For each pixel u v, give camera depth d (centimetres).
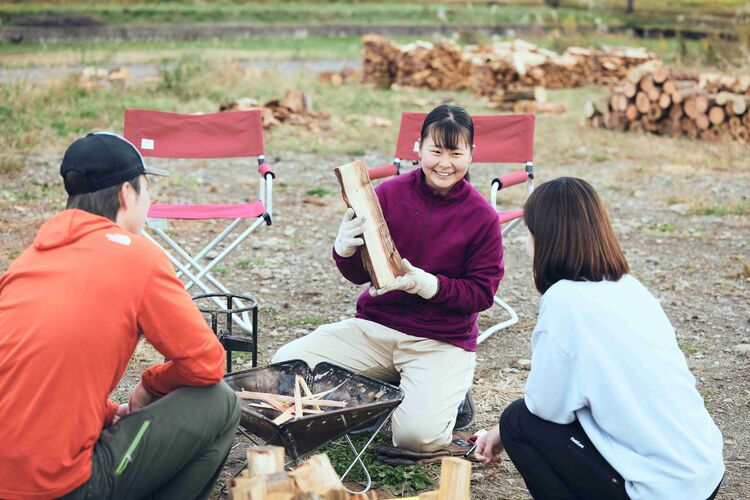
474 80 1560
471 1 3425
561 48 2236
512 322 495
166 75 1323
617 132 1189
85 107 1117
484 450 282
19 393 217
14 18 2419
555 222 256
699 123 1119
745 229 712
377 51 1596
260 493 210
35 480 217
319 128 1132
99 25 2484
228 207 474
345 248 315
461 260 343
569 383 250
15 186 769
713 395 407
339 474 323
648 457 244
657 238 686
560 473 261
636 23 3000
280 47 2342
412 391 334
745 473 337
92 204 240
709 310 526
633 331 247
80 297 223
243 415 281
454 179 335
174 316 233
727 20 3066
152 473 239
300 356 352
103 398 227
